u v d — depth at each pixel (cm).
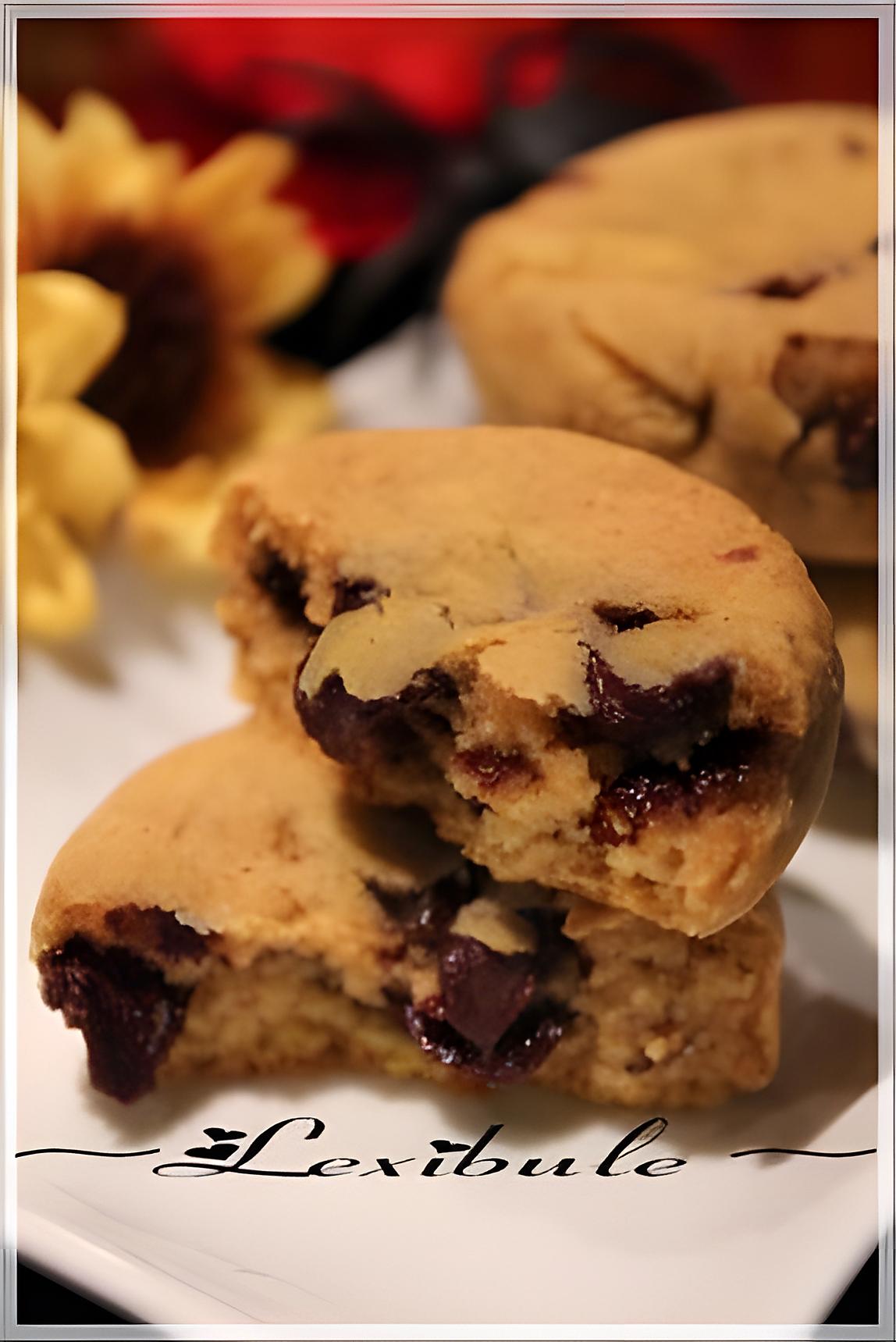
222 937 21
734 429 25
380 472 23
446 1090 21
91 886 21
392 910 21
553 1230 19
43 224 28
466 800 21
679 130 31
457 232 32
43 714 25
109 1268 18
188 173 30
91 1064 21
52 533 27
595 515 22
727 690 19
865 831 23
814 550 25
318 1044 21
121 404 29
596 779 20
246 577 23
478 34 33
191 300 29
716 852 19
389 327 32
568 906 21
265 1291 18
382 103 33
